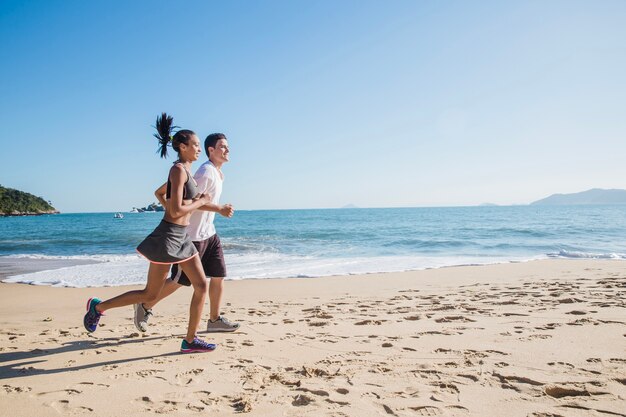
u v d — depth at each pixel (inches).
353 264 469.4
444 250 622.5
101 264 507.5
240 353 131.6
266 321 186.4
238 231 1167.6
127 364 121.6
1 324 205.5
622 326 145.4
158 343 147.6
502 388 93.3
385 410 83.7
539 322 158.7
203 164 151.6
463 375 102.7
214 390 98.7
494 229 1015.6
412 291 278.5
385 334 151.4
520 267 396.5
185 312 227.1
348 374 107.1
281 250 652.1
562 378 97.3
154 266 125.3
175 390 99.3
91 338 159.6
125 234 1136.2
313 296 276.4
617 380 95.1
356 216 2506.2
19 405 91.4
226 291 310.0
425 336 145.6
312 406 86.9
